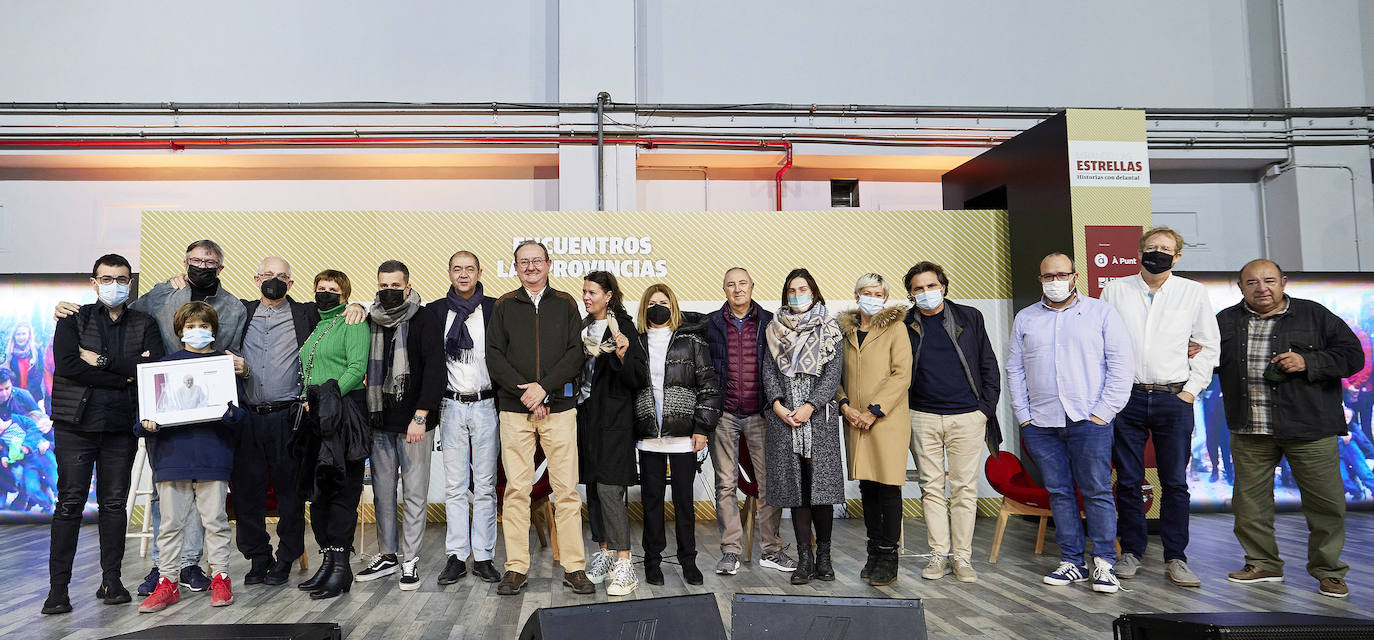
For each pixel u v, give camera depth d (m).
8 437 6.11
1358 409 6.45
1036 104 7.62
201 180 7.29
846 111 7.33
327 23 7.32
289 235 6.05
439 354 3.68
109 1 7.20
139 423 3.32
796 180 7.70
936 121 7.43
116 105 6.92
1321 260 7.35
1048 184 5.91
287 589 3.71
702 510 6.10
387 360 3.74
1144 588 3.65
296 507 3.87
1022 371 3.88
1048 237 5.91
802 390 3.65
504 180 7.46
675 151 7.25
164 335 3.65
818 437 3.67
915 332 3.87
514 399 3.54
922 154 7.39
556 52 7.42
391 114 7.11
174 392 3.33
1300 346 3.59
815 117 7.36
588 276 3.68
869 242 6.43
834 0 7.62
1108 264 5.65
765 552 4.13
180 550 3.47
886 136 7.37
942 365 3.83
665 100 7.43
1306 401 3.55
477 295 3.87
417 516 3.74
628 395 3.63
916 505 6.12
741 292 4.00
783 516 6.16
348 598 3.52
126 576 4.13
